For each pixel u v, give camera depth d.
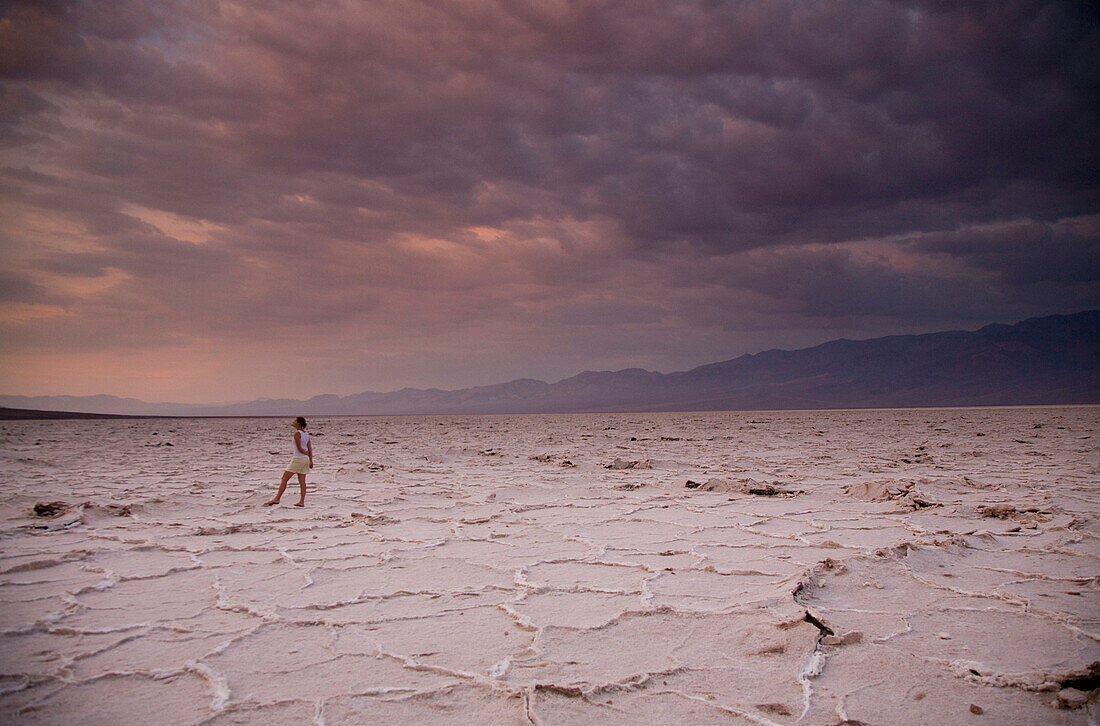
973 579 5.05
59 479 12.37
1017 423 33.53
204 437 29.66
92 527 7.64
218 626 4.18
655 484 11.13
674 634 3.94
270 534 7.28
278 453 19.20
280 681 3.33
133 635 4.00
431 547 6.53
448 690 3.20
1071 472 12.04
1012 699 3.07
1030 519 7.44
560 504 9.27
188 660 3.60
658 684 3.25
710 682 3.27
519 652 3.69
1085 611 4.27
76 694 3.17
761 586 4.91
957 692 3.14
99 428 42.53
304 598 4.79
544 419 65.19
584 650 3.71
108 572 5.56
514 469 14.11
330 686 3.26
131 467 14.82
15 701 3.09
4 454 17.86
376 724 2.87
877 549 5.71
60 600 4.75
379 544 6.69
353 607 4.57
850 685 3.23
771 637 3.81
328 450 20.22
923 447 18.83
